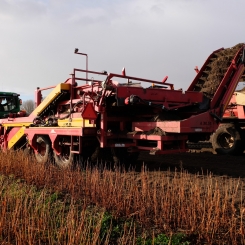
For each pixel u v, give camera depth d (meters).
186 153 10.09
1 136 10.07
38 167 5.96
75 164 6.63
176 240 3.38
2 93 11.27
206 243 3.38
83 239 3.15
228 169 7.15
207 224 3.47
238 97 9.49
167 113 6.33
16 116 9.79
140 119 6.65
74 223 3.59
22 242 3.27
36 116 8.50
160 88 6.47
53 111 8.24
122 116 6.64
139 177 6.07
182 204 3.97
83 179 5.50
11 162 6.70
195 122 5.77
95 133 6.39
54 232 3.51
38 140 7.88
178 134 5.89
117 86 5.89
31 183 5.68
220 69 7.47
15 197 4.51
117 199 4.36
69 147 6.94
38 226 3.46
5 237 3.52
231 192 4.93
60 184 5.33
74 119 7.00
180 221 3.86
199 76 7.84
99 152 7.02
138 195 4.38
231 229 3.40
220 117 6.47
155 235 3.55
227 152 9.71
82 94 6.89
